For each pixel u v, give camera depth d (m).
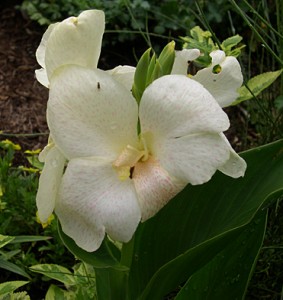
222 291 0.42
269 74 0.50
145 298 0.38
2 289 0.44
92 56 0.31
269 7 0.82
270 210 0.55
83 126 0.29
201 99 0.28
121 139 0.30
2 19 0.98
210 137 0.28
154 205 0.30
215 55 0.36
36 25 0.97
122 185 0.30
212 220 0.39
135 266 0.39
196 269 0.37
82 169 0.29
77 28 0.30
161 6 0.90
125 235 0.29
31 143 0.78
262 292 0.54
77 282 0.49
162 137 0.29
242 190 0.39
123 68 0.34
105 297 0.40
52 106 0.29
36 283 0.58
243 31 0.90
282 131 0.57
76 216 0.29
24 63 0.91
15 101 0.85
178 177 0.29
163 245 0.39
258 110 0.64
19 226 0.59
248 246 0.41
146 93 0.29
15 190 0.60
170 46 0.32
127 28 0.90
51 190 0.31
